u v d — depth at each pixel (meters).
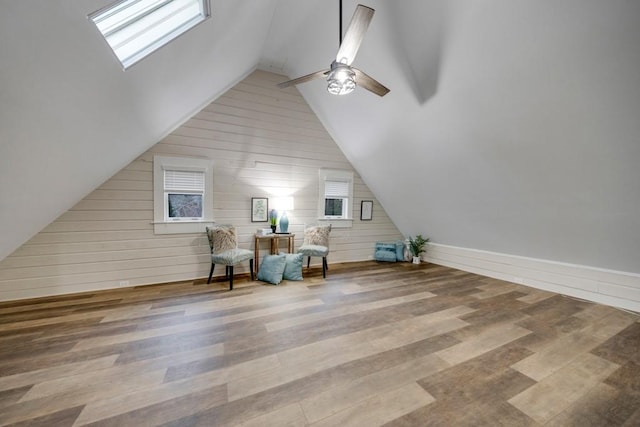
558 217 2.82
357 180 5.01
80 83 1.50
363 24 1.59
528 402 1.44
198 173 3.70
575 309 2.76
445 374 1.67
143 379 1.60
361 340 2.08
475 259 4.23
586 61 1.72
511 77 2.12
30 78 1.20
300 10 2.72
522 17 1.78
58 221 3.03
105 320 2.41
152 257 3.47
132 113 2.33
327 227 4.29
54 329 2.23
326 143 4.62
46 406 1.38
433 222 4.55
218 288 3.33
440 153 3.29
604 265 2.90
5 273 2.84
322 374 1.66
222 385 1.55
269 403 1.41
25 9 0.93
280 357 1.84
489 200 3.31
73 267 3.11
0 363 1.75
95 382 1.57
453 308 2.76
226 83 3.57
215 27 2.13
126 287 3.34
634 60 1.56
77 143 2.03
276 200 4.24
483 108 2.48
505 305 2.86
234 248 3.63
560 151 2.28
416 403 1.42
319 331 2.23
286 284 3.54
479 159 2.95
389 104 3.26
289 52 3.52
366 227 5.18
